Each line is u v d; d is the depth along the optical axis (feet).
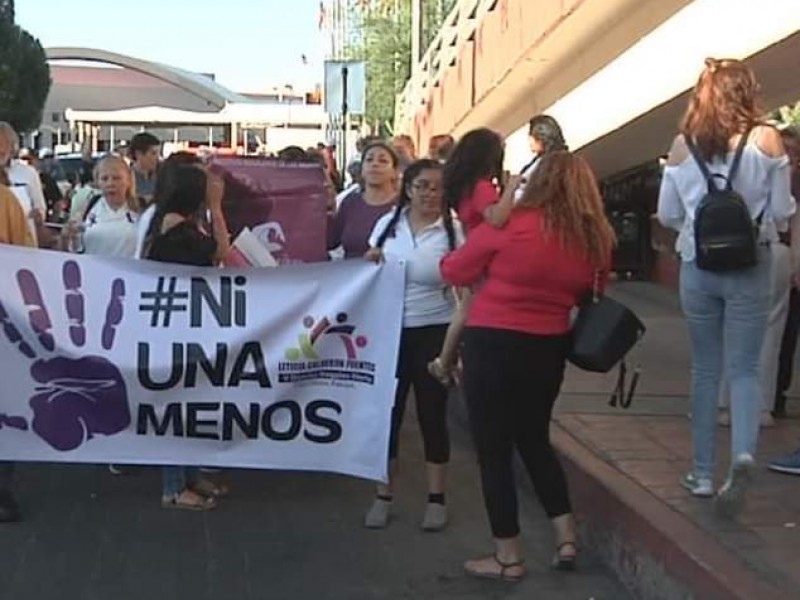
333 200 32.24
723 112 19.61
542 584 19.92
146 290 22.35
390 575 20.31
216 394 22.30
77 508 23.75
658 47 40.14
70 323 22.30
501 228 18.89
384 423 22.15
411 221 22.27
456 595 19.42
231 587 19.62
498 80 59.62
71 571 20.17
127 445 22.40
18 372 22.31
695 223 19.57
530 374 19.11
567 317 19.25
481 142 20.94
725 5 34.63
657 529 18.61
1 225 22.82
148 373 22.21
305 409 22.31
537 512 23.97
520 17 53.11
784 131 25.40
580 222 18.69
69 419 22.35
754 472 20.52
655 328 43.86
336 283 22.18
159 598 19.06
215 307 22.25
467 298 20.31
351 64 71.46
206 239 22.82
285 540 22.07
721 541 18.07
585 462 22.76
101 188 26.89
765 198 19.80
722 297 19.97
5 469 22.65
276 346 22.24
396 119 136.77
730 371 19.97
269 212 26.23
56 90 246.47
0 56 126.21
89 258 22.38
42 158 76.18
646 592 18.89
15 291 22.26
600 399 29.45
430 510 22.74
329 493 25.20
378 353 22.13
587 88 50.16
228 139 160.25
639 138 51.60
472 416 19.57
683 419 27.17
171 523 22.91
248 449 22.43
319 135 150.00
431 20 128.26
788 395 30.63
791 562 17.16
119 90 252.62
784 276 26.18
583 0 41.42
